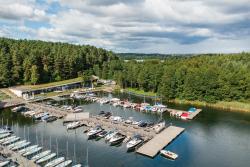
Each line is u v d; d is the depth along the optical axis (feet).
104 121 351.67
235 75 462.60
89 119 359.87
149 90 587.27
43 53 649.61
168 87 501.15
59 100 504.43
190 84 488.02
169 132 315.99
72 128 332.39
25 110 420.77
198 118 391.24
